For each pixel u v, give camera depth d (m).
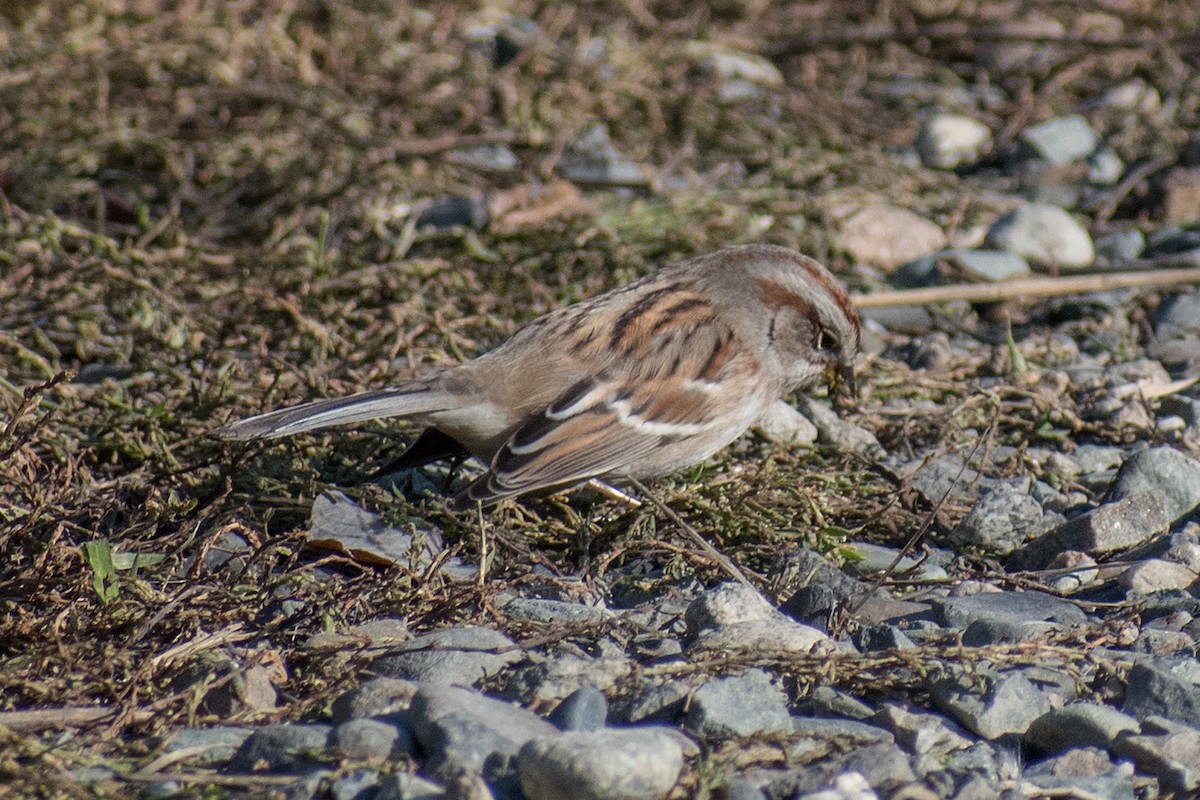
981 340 13.49
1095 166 17.36
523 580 8.39
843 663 7.18
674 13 20.58
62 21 17.81
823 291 10.21
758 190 16.08
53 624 7.26
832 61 19.84
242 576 7.86
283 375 11.46
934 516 9.38
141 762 6.27
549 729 6.54
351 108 16.92
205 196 15.20
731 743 6.51
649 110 17.70
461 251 14.16
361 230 14.73
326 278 13.25
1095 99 19.16
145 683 6.91
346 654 7.32
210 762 6.36
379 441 10.30
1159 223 16.14
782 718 6.72
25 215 13.99
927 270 14.63
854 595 8.34
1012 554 9.41
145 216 14.01
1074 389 12.14
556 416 9.03
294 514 9.22
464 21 19.41
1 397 10.52
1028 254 14.94
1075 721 6.81
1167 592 8.50
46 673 7.05
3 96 16.16
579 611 7.98
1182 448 10.95
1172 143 17.83
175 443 10.11
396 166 15.83
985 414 11.48
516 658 7.36
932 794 6.08
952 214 15.94
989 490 10.06
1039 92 19.34
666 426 9.39
